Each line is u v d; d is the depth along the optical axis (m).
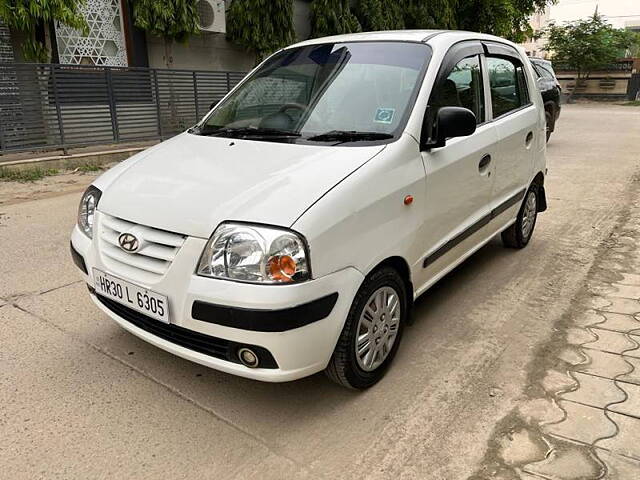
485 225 3.79
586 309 3.67
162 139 9.50
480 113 3.66
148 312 2.41
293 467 2.23
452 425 2.49
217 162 2.73
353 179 2.46
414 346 3.18
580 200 6.63
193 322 2.28
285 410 2.59
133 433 2.41
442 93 3.15
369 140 2.81
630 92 31.08
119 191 2.65
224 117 3.50
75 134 8.30
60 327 3.32
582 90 32.31
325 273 2.28
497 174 3.80
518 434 2.42
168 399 2.65
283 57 3.76
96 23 9.20
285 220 2.20
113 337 3.21
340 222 2.34
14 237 5.03
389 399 2.68
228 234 2.21
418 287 3.06
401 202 2.70
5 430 2.41
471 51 3.60
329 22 11.79
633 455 2.28
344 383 2.63
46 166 7.91
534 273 4.31
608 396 2.68
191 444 2.35
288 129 3.08
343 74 3.29
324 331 2.32
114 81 8.60
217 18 10.30
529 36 18.69
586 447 2.33
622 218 5.84
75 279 4.05
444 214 3.13
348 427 2.47
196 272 2.26
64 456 2.26
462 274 4.29
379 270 2.65
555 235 5.29
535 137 4.50
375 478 2.17
